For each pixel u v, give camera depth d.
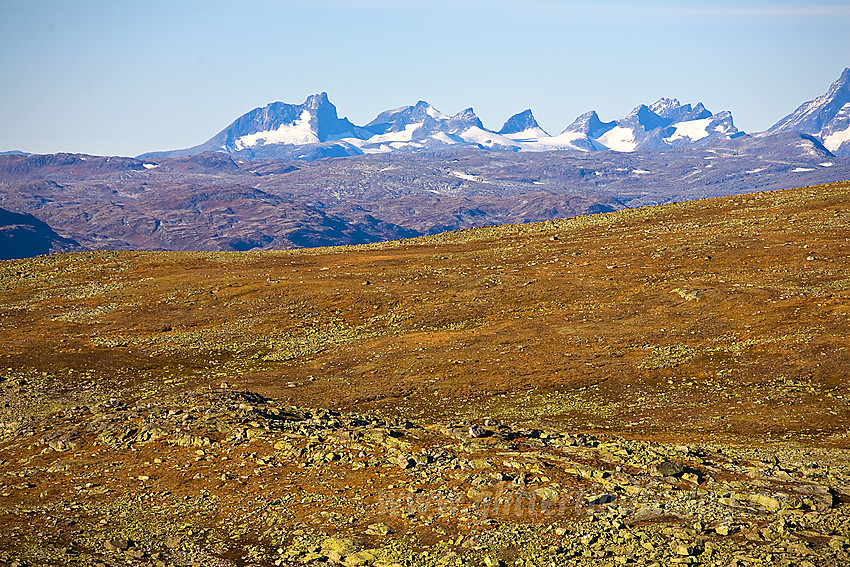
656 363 70.94
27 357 83.31
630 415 59.75
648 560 26.52
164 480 38.72
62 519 34.19
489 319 89.62
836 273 90.31
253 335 90.25
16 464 43.38
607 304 90.06
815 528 28.81
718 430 54.59
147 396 69.06
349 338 87.19
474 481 35.00
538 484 34.16
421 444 41.69
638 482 34.28
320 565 28.80
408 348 81.00
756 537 27.81
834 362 65.44
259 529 32.50
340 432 43.78
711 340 75.31
